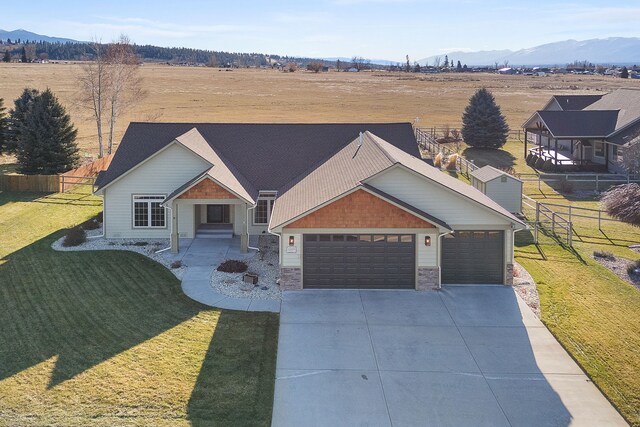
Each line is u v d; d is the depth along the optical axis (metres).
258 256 24.41
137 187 26.66
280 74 176.00
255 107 89.38
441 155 46.41
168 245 25.86
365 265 20.58
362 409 12.77
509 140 61.94
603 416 12.57
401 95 112.94
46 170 40.75
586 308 18.62
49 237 26.94
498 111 55.59
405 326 17.33
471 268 21.08
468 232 20.92
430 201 20.72
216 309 18.44
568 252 25.25
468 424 12.23
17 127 45.53
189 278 21.31
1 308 18.09
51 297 19.12
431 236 20.31
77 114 75.56
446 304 19.12
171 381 13.68
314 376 14.20
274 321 17.58
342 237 20.44
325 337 16.50
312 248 20.48
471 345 16.05
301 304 19.06
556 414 12.65
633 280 21.45
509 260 20.86
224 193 24.25
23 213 31.70
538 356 15.39
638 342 16.09
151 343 15.73
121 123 71.06
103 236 27.05
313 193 22.62
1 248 24.88
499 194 31.50
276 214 22.22
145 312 18.00
